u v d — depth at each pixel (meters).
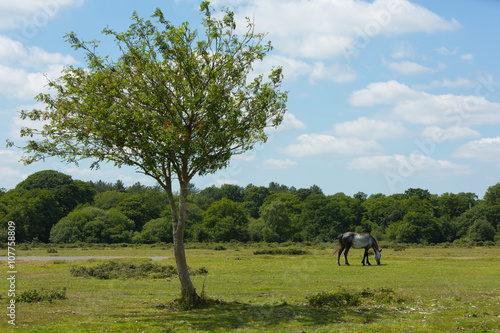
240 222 104.62
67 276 29.02
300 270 32.28
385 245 74.50
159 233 99.12
